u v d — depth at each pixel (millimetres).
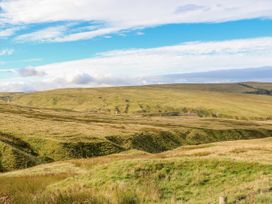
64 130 110438
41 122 124938
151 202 22469
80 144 93875
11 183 30859
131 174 32625
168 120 194875
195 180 31062
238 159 35875
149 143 118562
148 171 33188
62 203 18547
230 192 26172
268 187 26406
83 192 20078
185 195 28406
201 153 60156
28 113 156250
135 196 22031
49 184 32469
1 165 75688
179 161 35125
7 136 94125
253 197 22891
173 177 31891
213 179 31281
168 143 126062
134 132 122188
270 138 96938
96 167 35406
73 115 174500
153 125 156125
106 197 20125
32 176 41500
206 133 151000
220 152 59719
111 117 185375
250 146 68188
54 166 53812
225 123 199375
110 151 95625
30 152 87812
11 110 159625
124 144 108250
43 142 92250
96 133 111875
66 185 31859
